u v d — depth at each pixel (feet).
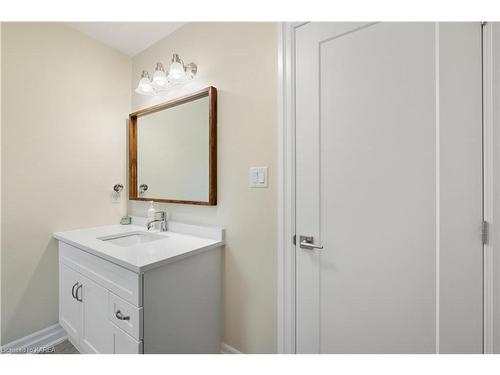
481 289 2.63
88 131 5.79
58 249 5.30
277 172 3.94
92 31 5.60
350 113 3.33
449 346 2.79
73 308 4.62
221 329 4.60
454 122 2.72
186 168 5.22
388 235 3.10
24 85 4.79
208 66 4.85
